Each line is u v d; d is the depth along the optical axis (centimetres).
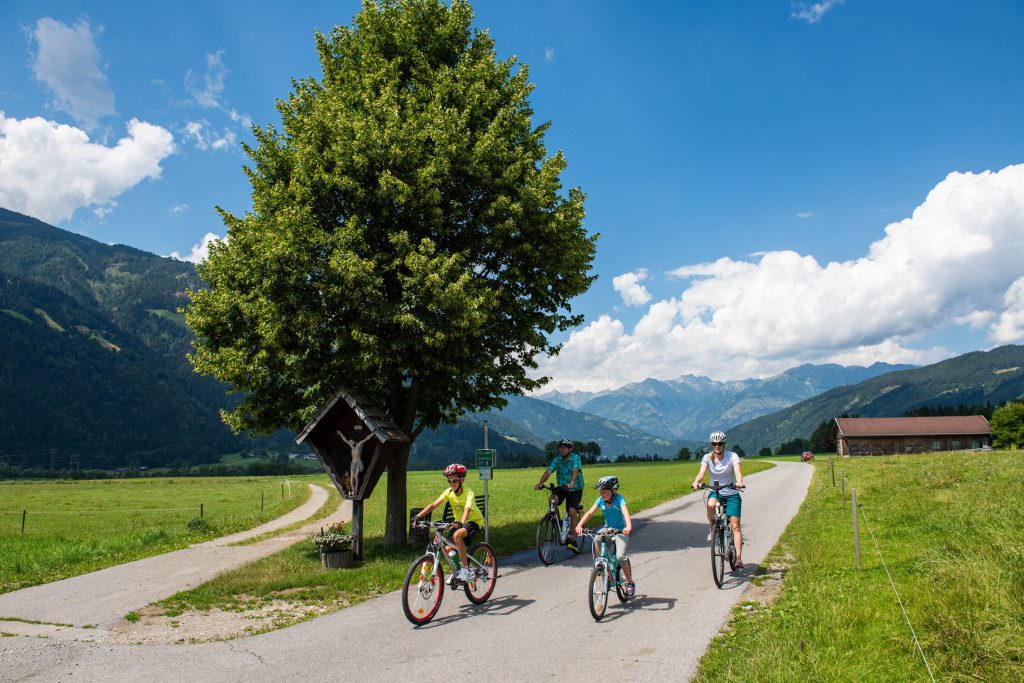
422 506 3400
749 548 1382
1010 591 730
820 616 771
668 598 972
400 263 1399
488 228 1541
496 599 1023
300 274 1309
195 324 1499
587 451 16112
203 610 1047
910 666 586
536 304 1667
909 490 2052
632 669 666
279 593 1142
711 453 1099
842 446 12125
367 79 1503
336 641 824
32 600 1168
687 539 1575
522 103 1712
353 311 1391
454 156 1453
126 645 846
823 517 1761
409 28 1596
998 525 1162
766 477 4688
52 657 793
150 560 1703
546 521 1332
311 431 1452
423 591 910
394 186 1370
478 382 1680
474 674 673
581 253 1611
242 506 4994
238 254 1441
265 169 1593
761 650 670
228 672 718
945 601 729
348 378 1535
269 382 1573
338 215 1488
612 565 919
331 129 1445
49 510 5112
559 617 891
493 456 1566
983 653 579
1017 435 10288
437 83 1564
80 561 1731
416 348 1384
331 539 1347
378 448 1405
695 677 635
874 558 1091
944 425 11844
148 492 7981
